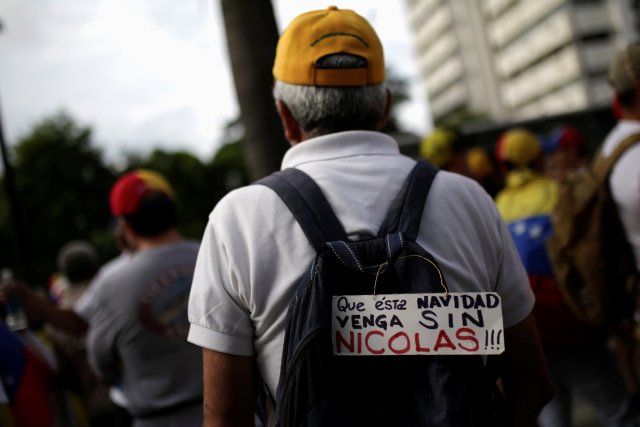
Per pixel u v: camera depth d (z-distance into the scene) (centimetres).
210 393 119
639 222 211
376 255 114
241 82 329
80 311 283
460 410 104
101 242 3797
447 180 128
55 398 279
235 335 119
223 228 121
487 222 128
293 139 139
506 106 6650
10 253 3731
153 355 239
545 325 268
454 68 7300
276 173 128
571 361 271
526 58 6069
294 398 106
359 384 109
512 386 135
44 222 3897
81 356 374
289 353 108
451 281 120
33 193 3925
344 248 113
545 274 270
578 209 223
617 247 220
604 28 5219
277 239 118
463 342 109
